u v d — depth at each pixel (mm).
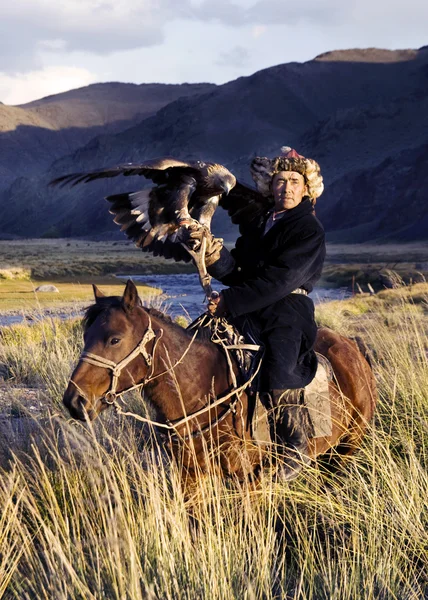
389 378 7379
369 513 5000
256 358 4703
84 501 5004
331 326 13516
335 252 152125
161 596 3818
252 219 5129
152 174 4430
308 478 5168
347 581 4297
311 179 4816
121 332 4277
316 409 4879
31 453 5867
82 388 4172
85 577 4059
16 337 12664
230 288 4570
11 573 4113
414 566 4742
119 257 105375
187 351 4555
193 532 4469
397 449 6223
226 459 4625
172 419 4547
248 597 3887
